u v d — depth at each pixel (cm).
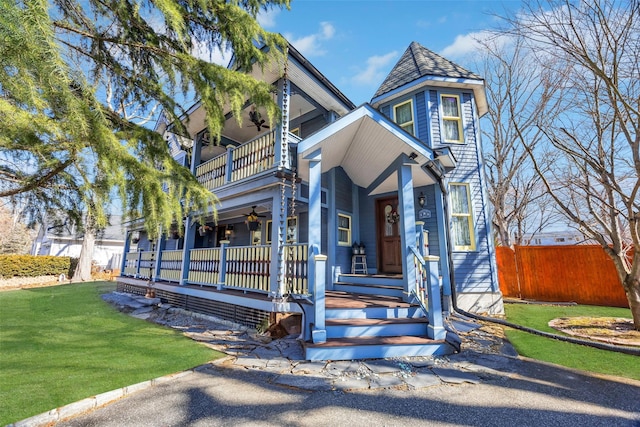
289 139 621
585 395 297
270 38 497
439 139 838
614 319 604
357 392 305
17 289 1267
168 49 434
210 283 729
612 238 557
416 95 886
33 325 612
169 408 273
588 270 857
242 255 659
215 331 574
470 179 823
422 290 488
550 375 348
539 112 802
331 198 704
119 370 359
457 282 766
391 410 269
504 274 985
